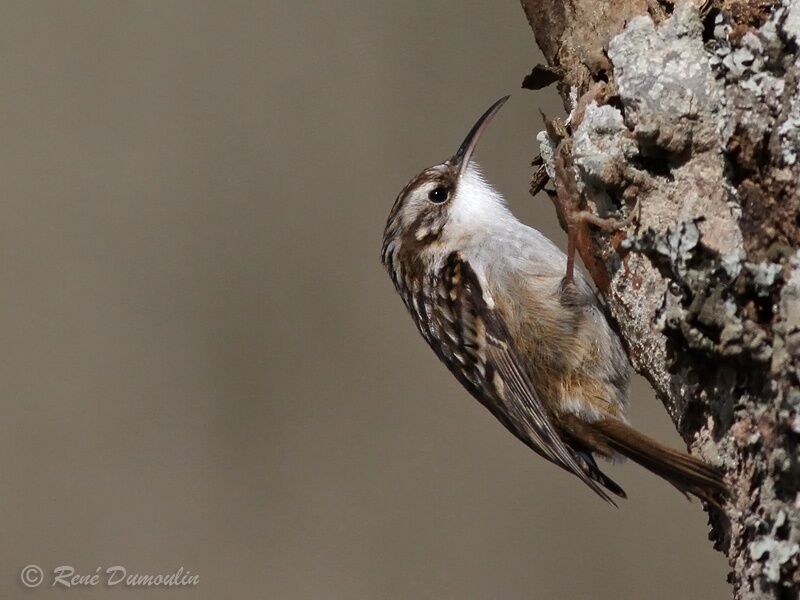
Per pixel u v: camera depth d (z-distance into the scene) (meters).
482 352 7.77
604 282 6.24
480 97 14.28
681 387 5.52
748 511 4.93
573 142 6.12
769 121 5.11
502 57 14.39
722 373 5.13
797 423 4.60
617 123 5.85
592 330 7.37
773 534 4.74
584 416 7.37
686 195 5.43
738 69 5.30
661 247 5.33
